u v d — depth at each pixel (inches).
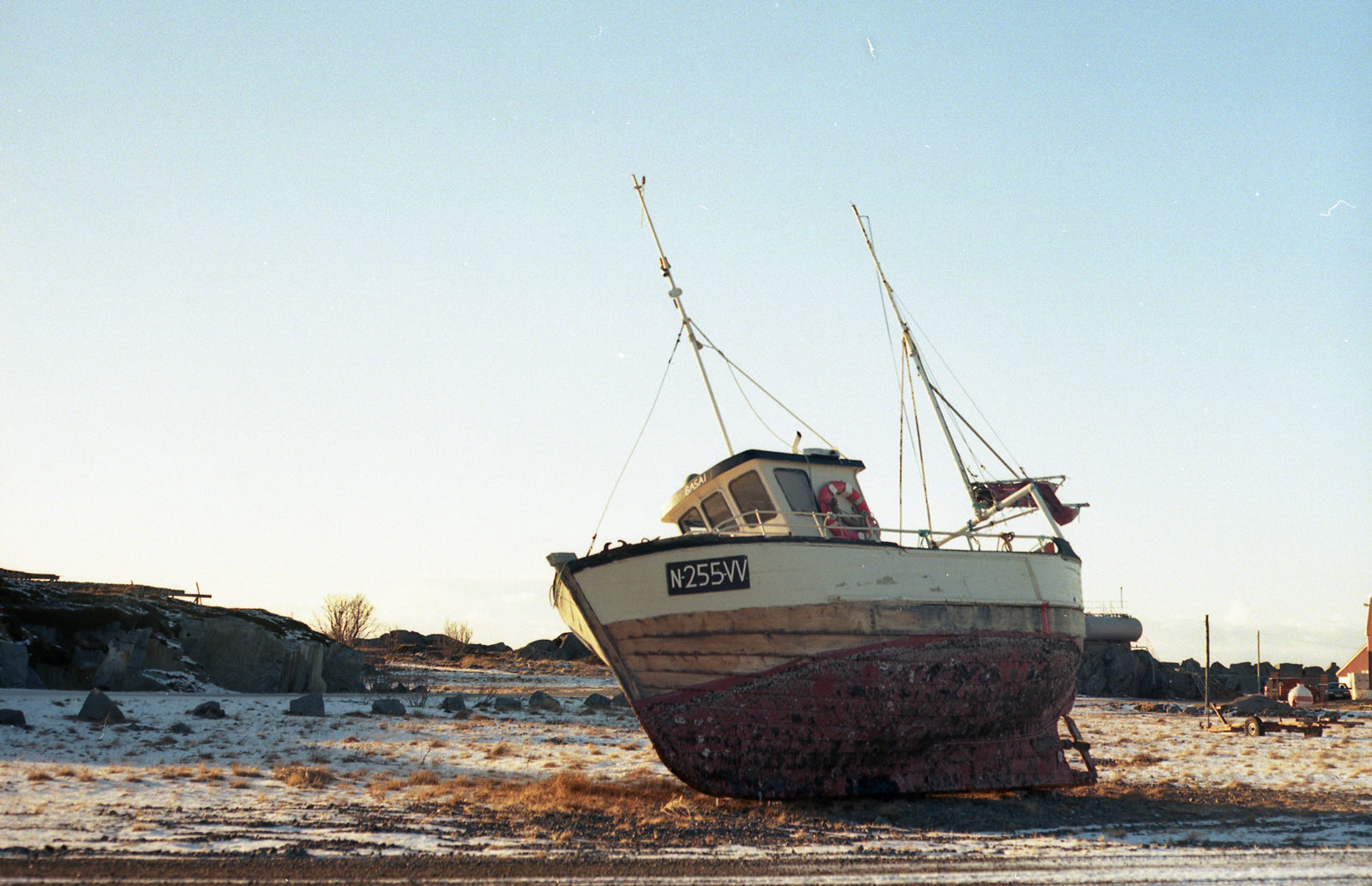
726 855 534.3
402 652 3597.4
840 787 711.7
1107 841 596.7
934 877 488.4
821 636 696.4
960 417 994.1
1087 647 3152.1
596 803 689.6
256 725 1088.8
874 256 1045.2
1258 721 1418.6
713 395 909.2
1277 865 531.2
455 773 825.5
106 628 1624.0
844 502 833.5
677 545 705.0
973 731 756.0
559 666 3304.6
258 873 452.8
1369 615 2982.3
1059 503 939.3
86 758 780.0
